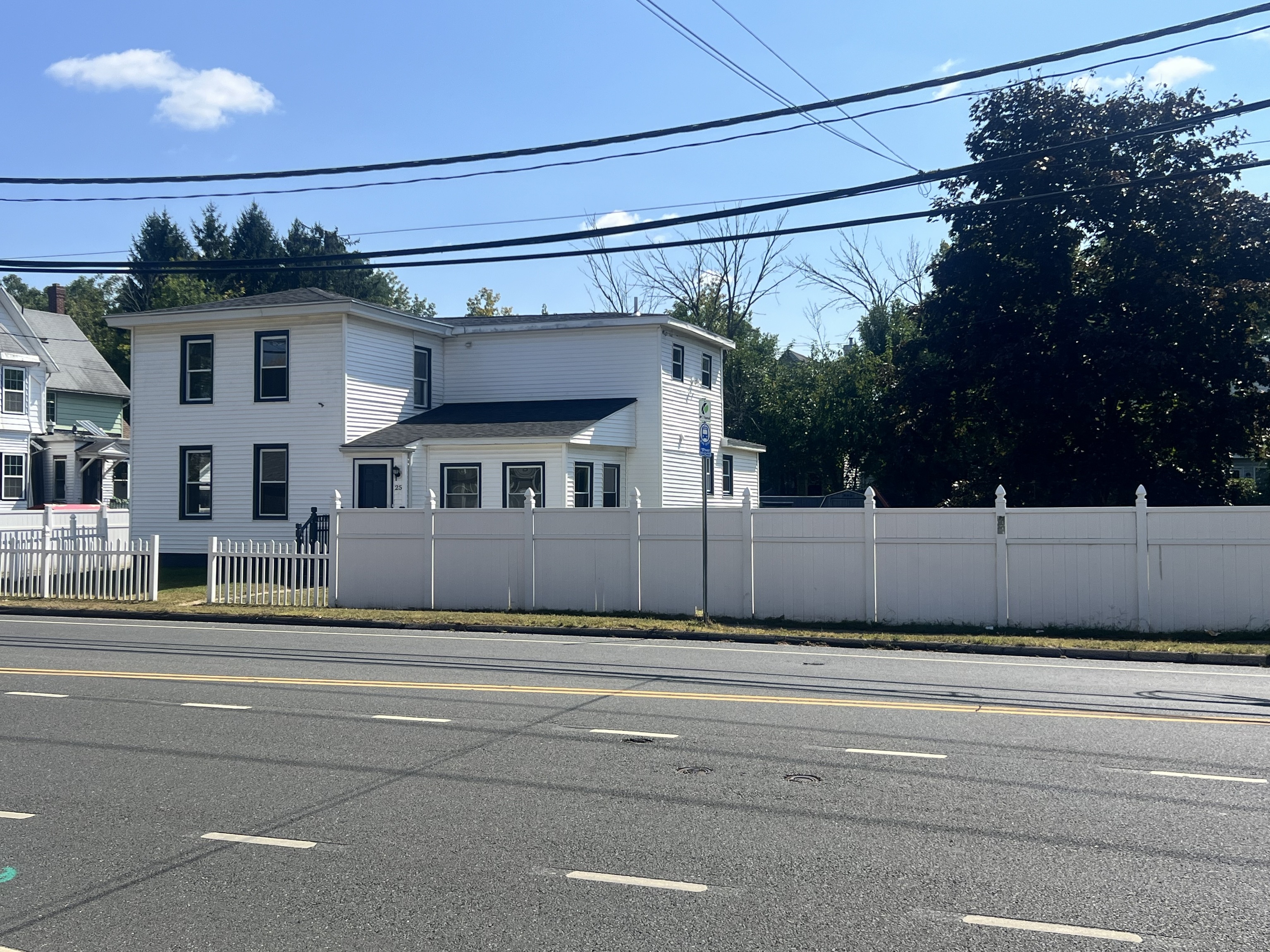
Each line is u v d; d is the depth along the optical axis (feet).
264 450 98.32
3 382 140.36
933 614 58.49
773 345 188.96
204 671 42.16
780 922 17.01
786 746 29.07
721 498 121.90
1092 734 30.63
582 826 21.94
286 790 24.61
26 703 35.12
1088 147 88.17
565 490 91.15
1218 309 85.66
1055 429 90.94
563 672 42.63
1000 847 20.67
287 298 99.55
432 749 28.60
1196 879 18.94
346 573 69.41
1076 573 56.44
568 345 107.45
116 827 22.00
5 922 17.11
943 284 95.55
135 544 72.38
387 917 17.22
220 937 16.49
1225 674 43.86
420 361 107.76
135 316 100.53
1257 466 151.84
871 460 158.30
